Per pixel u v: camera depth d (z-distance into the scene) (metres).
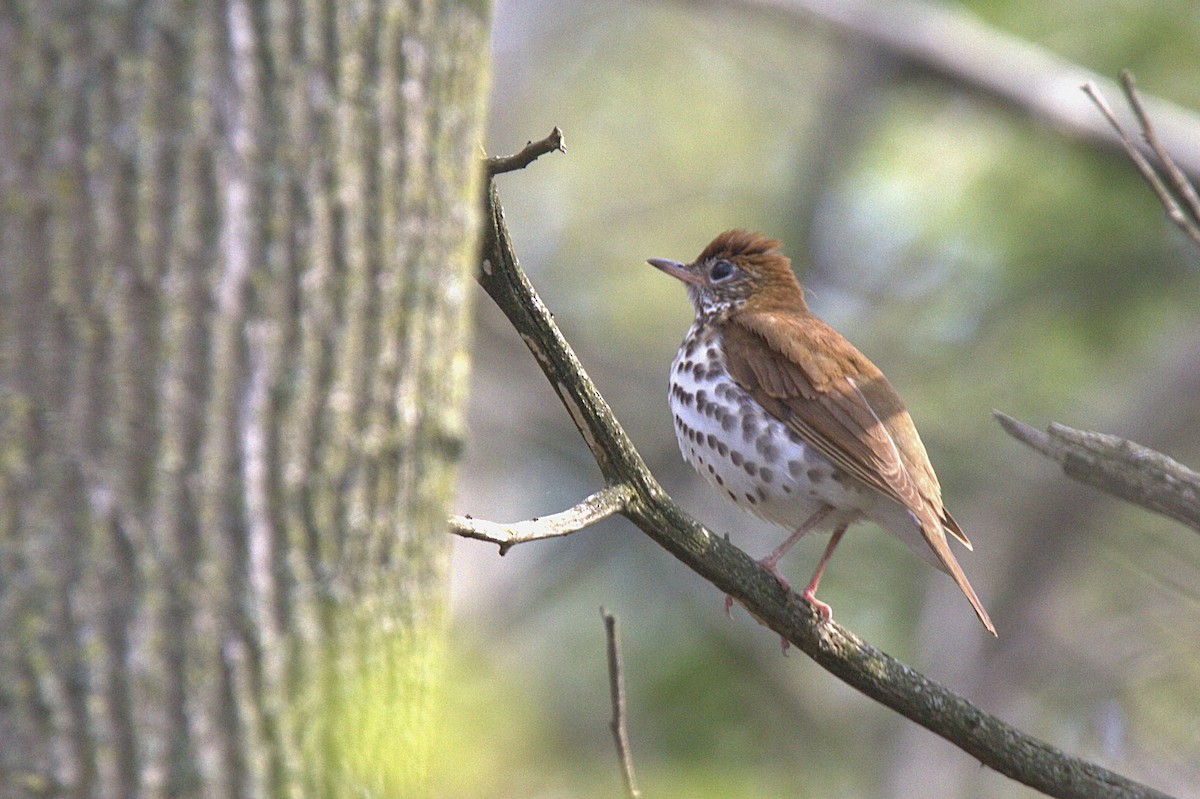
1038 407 21.45
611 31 28.88
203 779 4.82
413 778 5.31
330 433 5.07
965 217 21.88
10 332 4.77
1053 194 20.98
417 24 5.27
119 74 4.82
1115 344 21.44
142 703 4.79
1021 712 19.70
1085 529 20.19
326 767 5.02
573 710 17.91
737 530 22.23
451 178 5.38
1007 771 9.05
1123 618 19.77
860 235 24.33
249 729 4.90
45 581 4.73
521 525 7.51
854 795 19.23
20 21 4.79
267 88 4.98
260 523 4.96
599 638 19.59
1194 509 8.87
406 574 5.28
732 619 19.73
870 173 23.91
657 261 13.15
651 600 20.83
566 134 28.23
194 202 4.89
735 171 27.70
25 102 4.77
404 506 5.27
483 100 5.56
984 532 20.92
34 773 4.67
